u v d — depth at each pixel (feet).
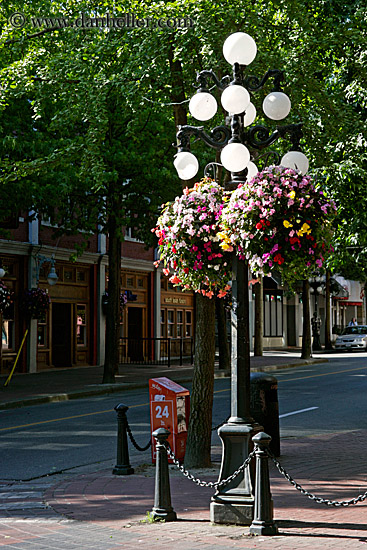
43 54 50.85
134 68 38.75
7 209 58.18
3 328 84.84
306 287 112.57
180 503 25.95
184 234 24.21
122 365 101.35
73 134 62.39
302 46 39.09
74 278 97.81
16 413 54.70
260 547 19.94
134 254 109.60
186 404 34.73
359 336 140.36
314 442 39.22
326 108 39.78
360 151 41.65
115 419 49.78
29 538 21.98
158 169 68.44
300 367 100.37
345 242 48.83
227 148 24.23
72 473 32.89
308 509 24.36
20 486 30.27
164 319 117.50
